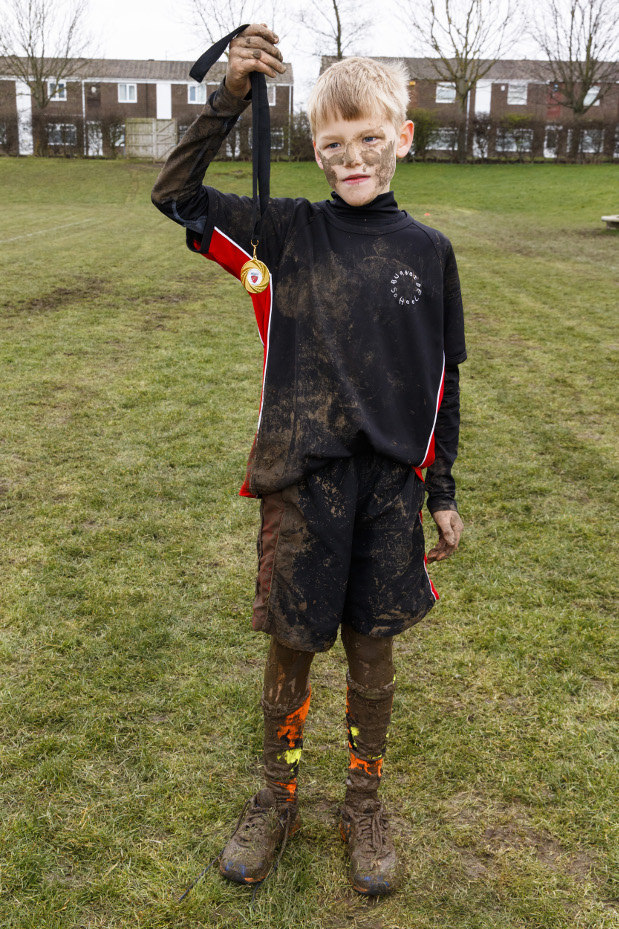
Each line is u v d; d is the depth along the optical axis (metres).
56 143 31.31
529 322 7.92
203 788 1.97
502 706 2.32
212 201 1.55
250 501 3.69
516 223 17.45
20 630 2.61
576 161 30.92
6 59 35.06
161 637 2.60
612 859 1.78
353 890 1.71
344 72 1.52
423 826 1.88
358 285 1.53
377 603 1.63
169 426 4.65
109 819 1.86
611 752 2.12
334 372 1.53
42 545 3.20
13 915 1.61
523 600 2.91
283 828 1.79
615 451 4.48
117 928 1.59
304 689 1.75
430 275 1.60
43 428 4.54
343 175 1.54
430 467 1.85
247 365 6.06
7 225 15.32
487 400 5.39
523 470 4.19
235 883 1.71
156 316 7.77
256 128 1.50
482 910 1.66
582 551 3.31
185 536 3.33
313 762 2.09
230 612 2.77
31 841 1.79
